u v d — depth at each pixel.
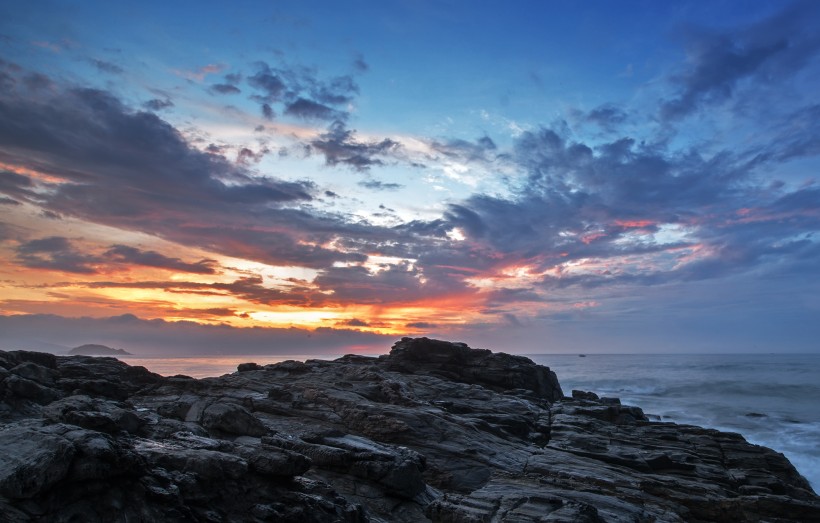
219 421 20.25
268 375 39.12
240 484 14.20
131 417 16.67
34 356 30.53
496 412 35.97
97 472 11.29
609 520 17.75
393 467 18.48
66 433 12.05
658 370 160.50
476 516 16.09
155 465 13.43
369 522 16.08
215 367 127.94
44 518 10.29
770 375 132.88
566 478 23.73
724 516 22.05
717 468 28.91
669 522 19.03
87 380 27.09
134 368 34.88
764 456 31.41
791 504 21.92
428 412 29.12
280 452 15.41
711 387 99.38
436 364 50.62
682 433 35.34
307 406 28.86
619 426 36.41
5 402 19.00
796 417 64.00
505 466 24.84
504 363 50.72
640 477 25.23
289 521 13.78
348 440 21.19
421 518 17.73
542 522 15.54
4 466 10.59
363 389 32.84
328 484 17.44
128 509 11.43
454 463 24.34
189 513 12.27
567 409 39.66
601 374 140.75
